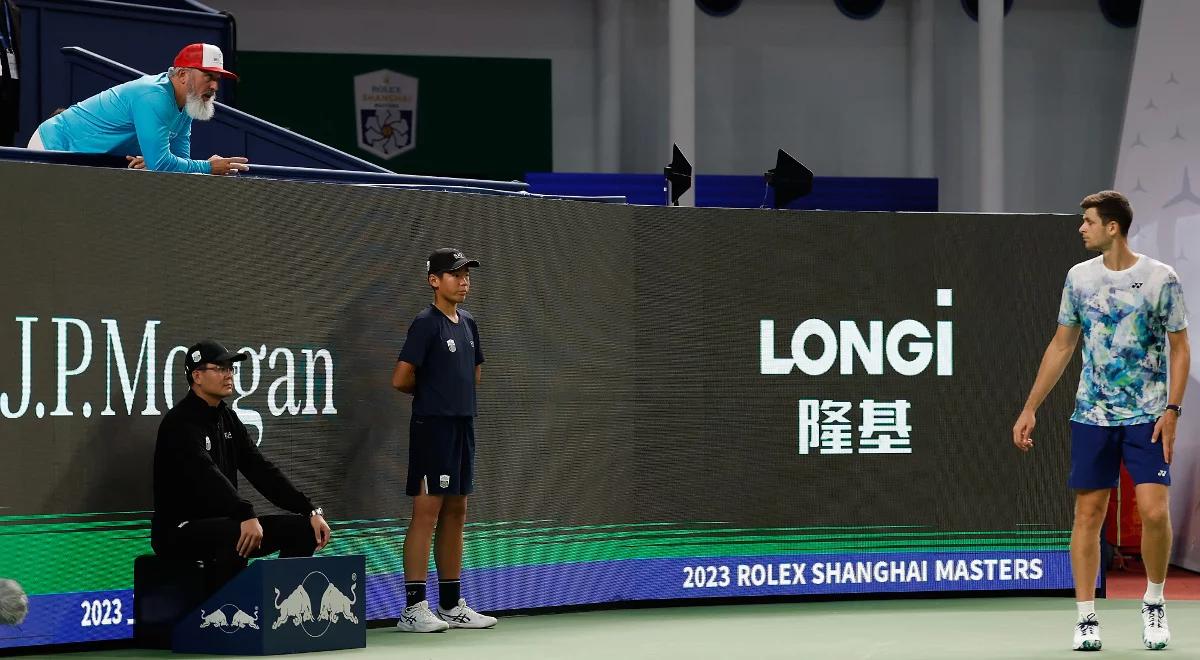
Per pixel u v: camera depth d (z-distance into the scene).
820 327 18.64
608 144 40.22
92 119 16.83
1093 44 41.12
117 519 14.61
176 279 15.02
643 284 18.08
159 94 16.50
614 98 40.31
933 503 18.86
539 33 40.53
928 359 18.92
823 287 18.67
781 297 18.53
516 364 17.17
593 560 17.70
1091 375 14.31
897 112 41.41
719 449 18.28
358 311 16.23
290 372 15.74
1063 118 41.44
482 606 16.86
